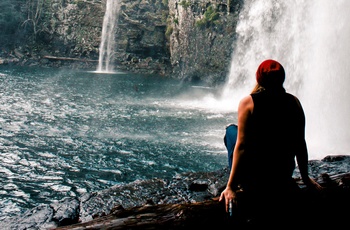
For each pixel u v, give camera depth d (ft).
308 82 119.65
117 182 50.47
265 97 9.12
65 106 118.93
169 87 203.62
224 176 21.99
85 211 17.69
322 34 113.39
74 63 309.83
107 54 306.96
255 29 184.44
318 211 10.37
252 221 9.28
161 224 9.98
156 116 104.63
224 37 221.87
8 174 52.06
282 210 9.43
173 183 21.24
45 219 16.83
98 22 310.45
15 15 305.73
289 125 9.18
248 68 192.03
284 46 151.64
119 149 67.46
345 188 11.98
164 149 67.92
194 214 9.95
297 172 21.24
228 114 111.86
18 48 309.42
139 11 303.27
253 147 9.20
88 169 55.83
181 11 262.47
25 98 133.59
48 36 316.60
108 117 101.24
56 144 69.87
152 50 301.63
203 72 237.25
